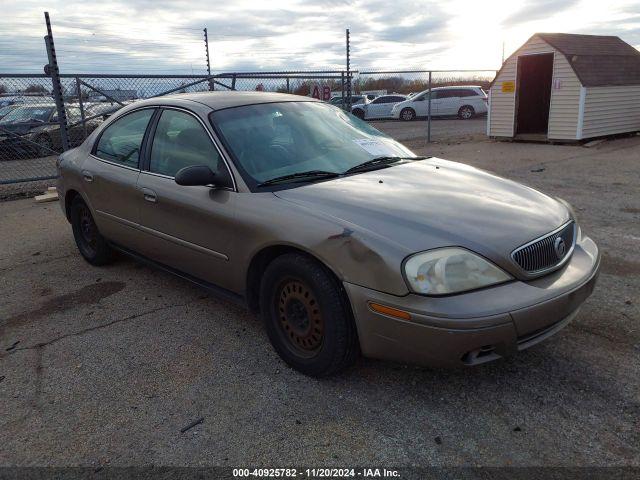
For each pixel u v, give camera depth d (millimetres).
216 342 3576
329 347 2846
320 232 2799
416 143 16062
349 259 2680
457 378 3010
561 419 2627
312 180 3340
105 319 4004
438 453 2443
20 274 5070
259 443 2568
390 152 3969
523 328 2545
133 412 2852
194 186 3494
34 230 6727
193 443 2588
